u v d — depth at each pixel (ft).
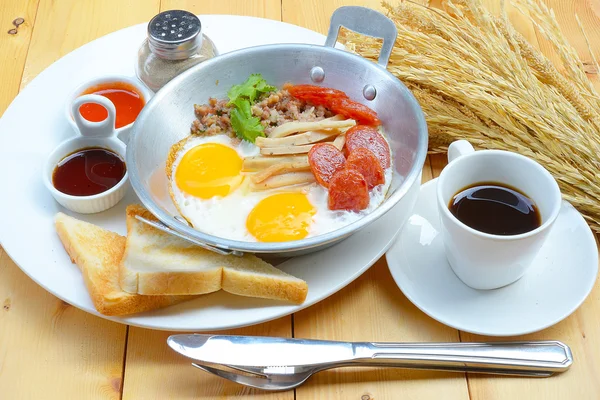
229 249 1.91
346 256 2.02
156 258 1.94
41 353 1.94
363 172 2.13
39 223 2.09
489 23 2.30
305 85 2.35
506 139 2.17
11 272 2.07
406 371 1.92
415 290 1.98
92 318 2.00
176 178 2.23
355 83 2.31
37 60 2.54
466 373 1.91
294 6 2.71
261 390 1.89
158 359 1.94
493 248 1.85
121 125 2.32
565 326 1.98
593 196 2.13
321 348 1.87
